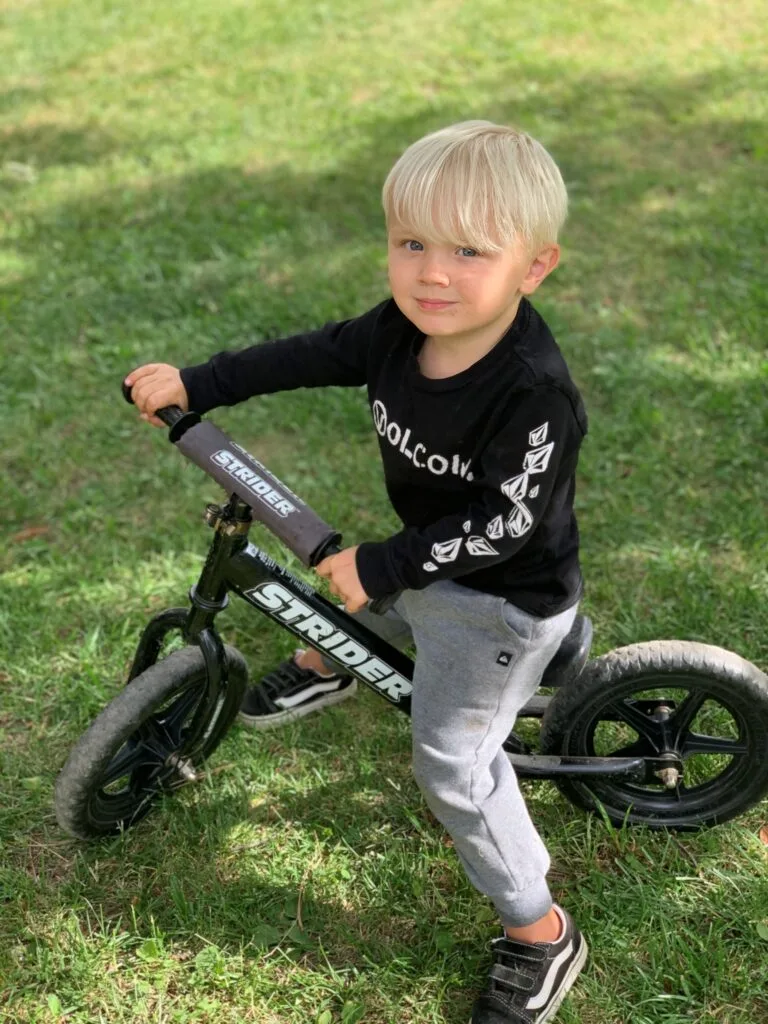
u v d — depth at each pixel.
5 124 6.36
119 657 2.94
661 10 7.62
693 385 3.91
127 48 7.41
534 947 2.09
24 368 4.13
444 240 1.65
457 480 1.83
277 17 7.82
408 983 2.17
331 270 4.72
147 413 2.08
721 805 2.40
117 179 5.64
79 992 2.14
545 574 1.90
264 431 3.83
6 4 8.33
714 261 4.66
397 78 6.73
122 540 3.38
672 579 3.13
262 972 2.19
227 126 6.19
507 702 2.00
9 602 3.11
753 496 3.42
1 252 4.95
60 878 2.38
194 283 4.65
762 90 6.33
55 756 2.67
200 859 2.41
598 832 2.45
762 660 2.90
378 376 1.88
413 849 2.45
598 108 6.18
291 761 2.67
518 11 7.73
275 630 3.02
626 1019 2.11
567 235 4.93
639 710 2.37
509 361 1.71
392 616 2.37
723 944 2.20
